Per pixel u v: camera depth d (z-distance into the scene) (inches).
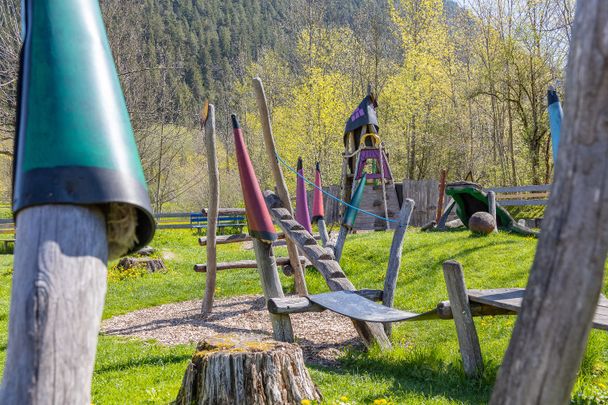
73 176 68.1
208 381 213.8
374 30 1606.8
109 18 900.0
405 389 251.0
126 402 242.7
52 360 63.1
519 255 533.3
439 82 1481.3
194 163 1895.9
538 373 66.5
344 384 261.0
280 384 215.2
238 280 644.7
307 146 1644.9
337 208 1176.8
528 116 1346.0
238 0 5167.3
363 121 951.6
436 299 447.8
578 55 65.8
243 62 2393.0
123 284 660.1
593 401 231.8
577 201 65.1
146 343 397.1
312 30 1667.1
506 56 1230.3
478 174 1625.2
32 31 74.4
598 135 64.3
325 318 436.5
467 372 273.9
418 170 1715.1
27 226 67.3
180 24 4421.8
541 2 1191.6
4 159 1453.0
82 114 70.9
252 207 367.2
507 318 377.1
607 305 265.4
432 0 1471.5
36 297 63.7
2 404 62.1
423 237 661.3
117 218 74.0
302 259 556.4
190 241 1076.5
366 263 591.8
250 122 2030.0
